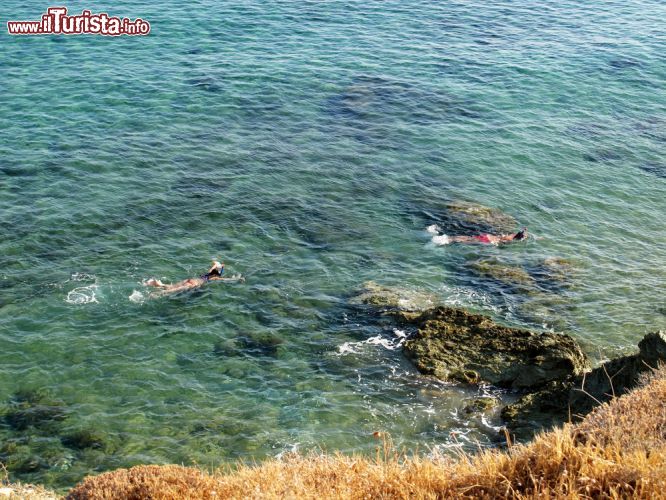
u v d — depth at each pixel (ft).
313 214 109.70
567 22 201.16
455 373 78.54
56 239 97.40
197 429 68.64
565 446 38.40
